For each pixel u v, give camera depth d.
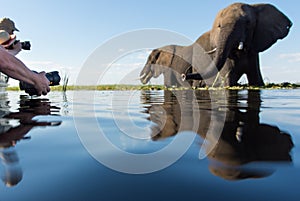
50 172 0.78
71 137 1.27
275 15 9.38
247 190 0.64
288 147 1.04
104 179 0.72
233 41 8.65
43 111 2.49
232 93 5.59
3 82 5.04
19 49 2.35
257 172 0.76
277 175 0.73
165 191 0.64
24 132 1.41
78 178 0.73
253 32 9.39
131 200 0.59
